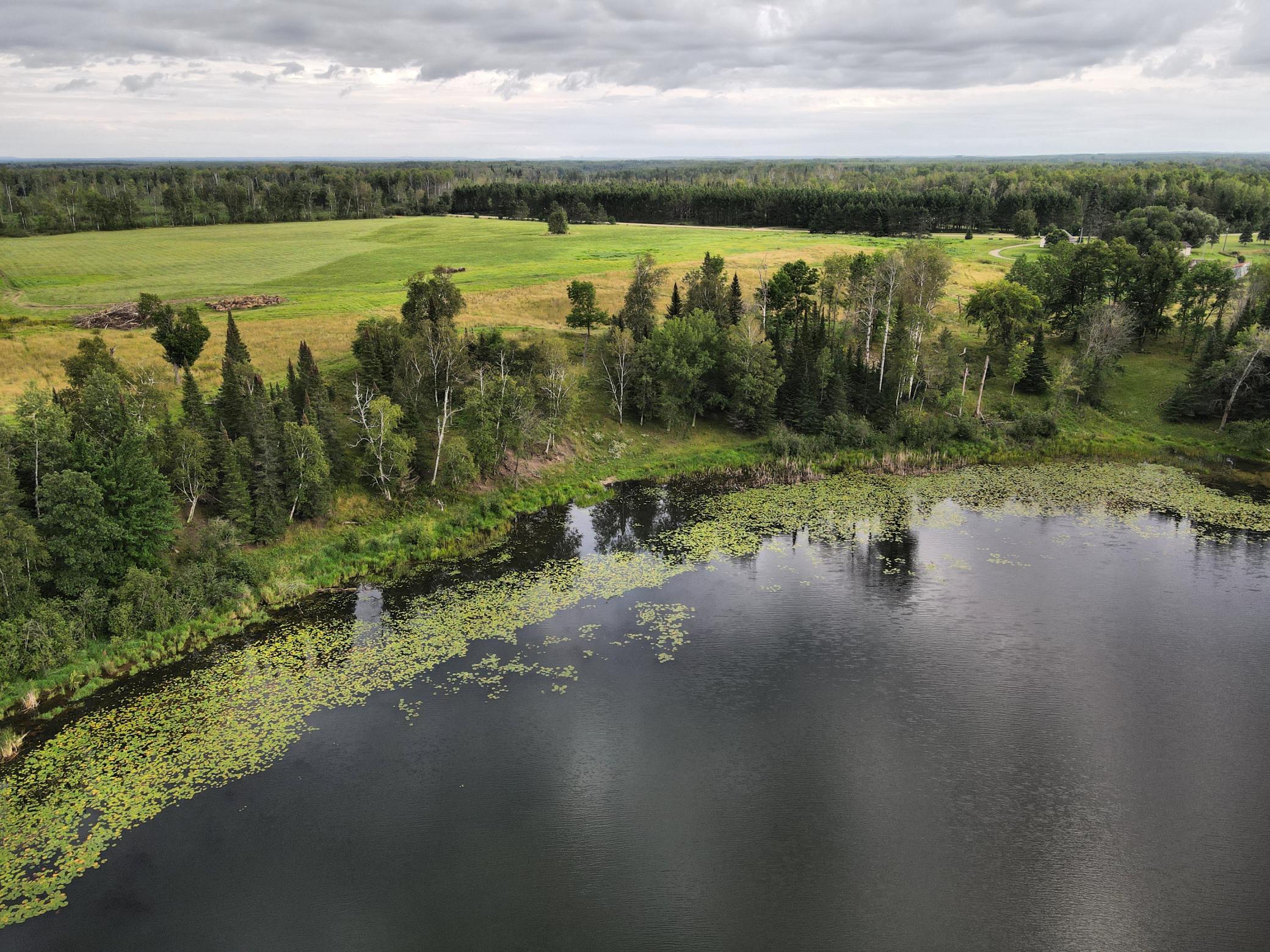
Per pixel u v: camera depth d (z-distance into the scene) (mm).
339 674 53094
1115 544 73688
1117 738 47125
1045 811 41656
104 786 42719
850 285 122312
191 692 50844
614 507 84125
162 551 61594
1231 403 100688
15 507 54094
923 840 39812
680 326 102688
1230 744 46656
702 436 101938
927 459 95688
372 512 75125
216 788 42719
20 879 36969
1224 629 58844
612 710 49656
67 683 51125
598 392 105375
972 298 117500
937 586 65938
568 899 36281
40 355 101688
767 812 41500
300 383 81500
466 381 89812
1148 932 34719
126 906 35625
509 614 61250
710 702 50562
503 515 79625
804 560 71125
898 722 48688
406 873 37594
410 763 44812
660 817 41156
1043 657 55438
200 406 72062
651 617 61062
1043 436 102062
